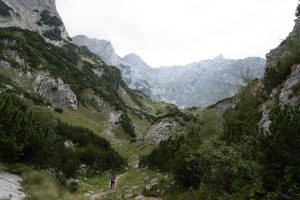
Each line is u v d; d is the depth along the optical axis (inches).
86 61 6973.4
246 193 546.6
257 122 906.7
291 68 1197.7
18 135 917.8
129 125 4338.1
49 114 2428.6
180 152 1096.8
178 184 1032.8
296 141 471.8
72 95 4175.7
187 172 953.5
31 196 632.4
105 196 1037.2
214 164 671.8
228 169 631.8
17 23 7091.5
